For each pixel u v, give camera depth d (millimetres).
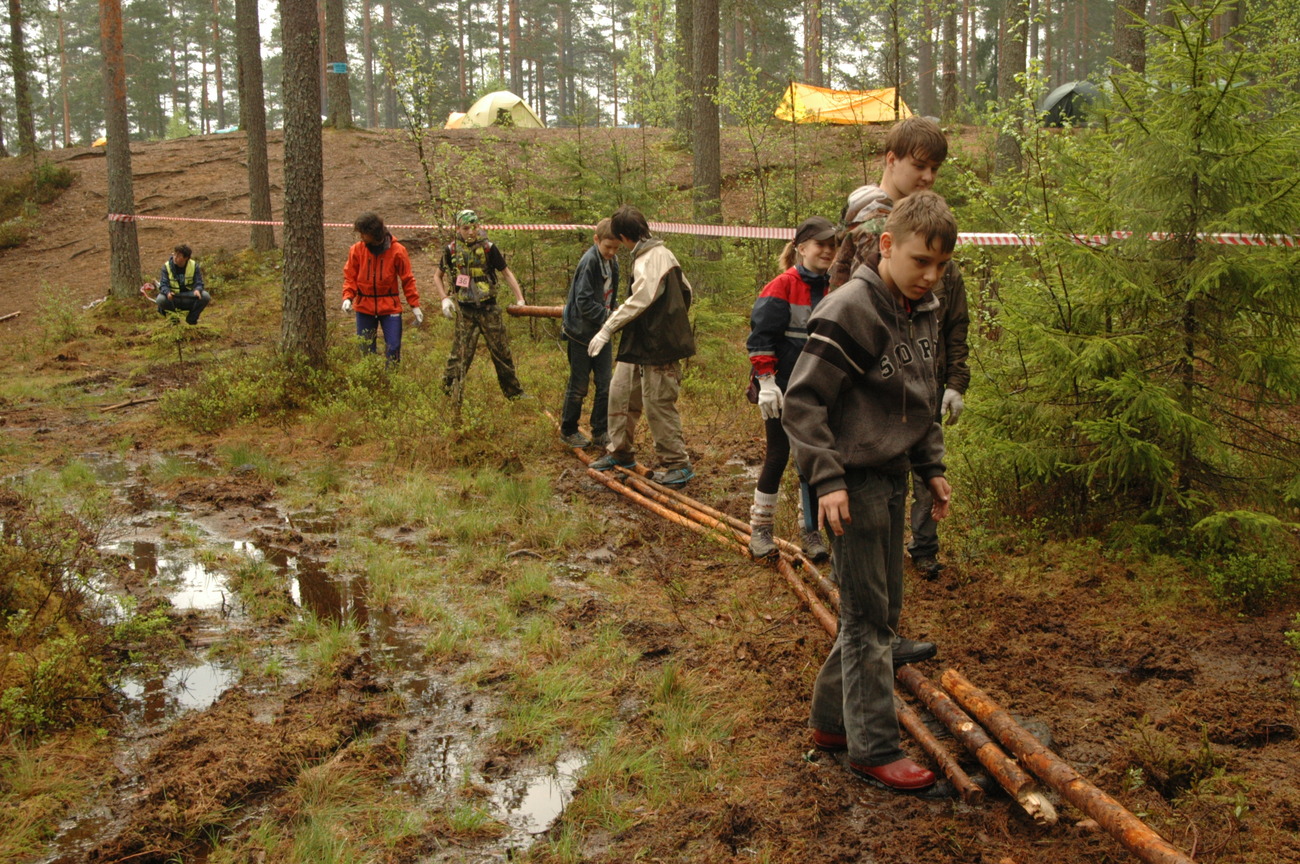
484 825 2713
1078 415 4855
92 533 4840
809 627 4012
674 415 6195
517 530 5293
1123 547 4637
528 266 11258
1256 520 4082
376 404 7938
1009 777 2707
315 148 8703
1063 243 4656
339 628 4082
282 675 3658
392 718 3336
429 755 3105
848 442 2682
